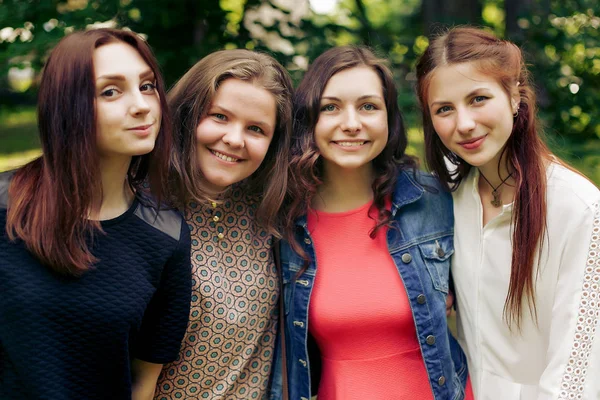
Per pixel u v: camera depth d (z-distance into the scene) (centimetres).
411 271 224
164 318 188
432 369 222
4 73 378
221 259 213
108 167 177
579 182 201
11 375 171
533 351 211
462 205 231
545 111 450
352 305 219
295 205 225
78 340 169
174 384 209
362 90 216
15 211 165
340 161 220
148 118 172
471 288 224
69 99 161
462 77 203
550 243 201
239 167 207
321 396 229
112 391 178
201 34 421
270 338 228
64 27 378
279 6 445
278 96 209
